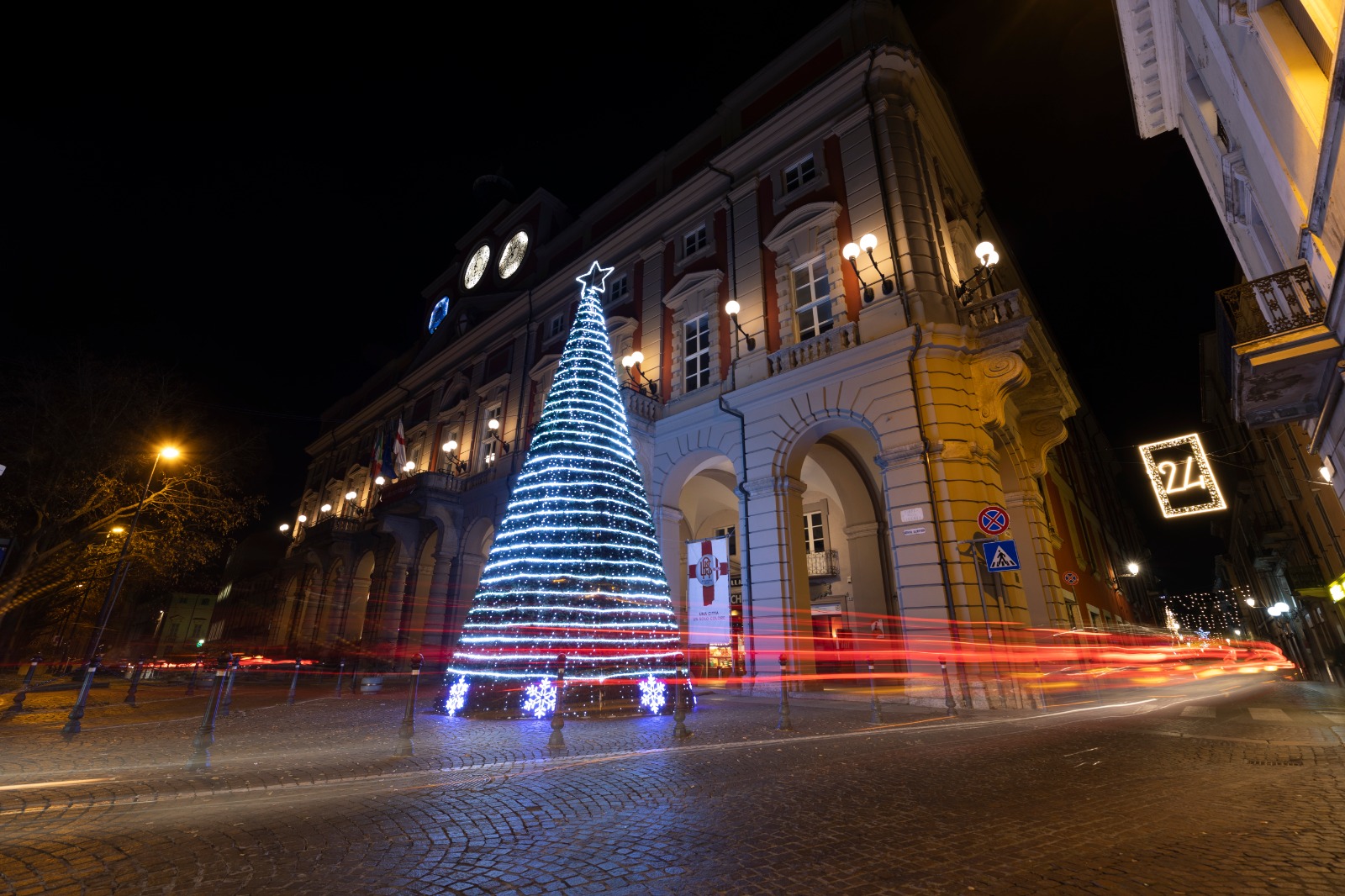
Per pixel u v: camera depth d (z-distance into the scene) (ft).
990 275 45.55
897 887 9.60
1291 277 25.17
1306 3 17.19
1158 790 15.58
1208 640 168.25
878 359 42.86
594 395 39.70
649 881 10.07
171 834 12.62
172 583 77.30
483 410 86.74
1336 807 13.73
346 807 14.73
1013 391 42.09
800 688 41.19
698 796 15.48
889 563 53.47
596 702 31.50
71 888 9.74
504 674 32.09
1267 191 27.37
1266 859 10.53
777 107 61.16
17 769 18.81
